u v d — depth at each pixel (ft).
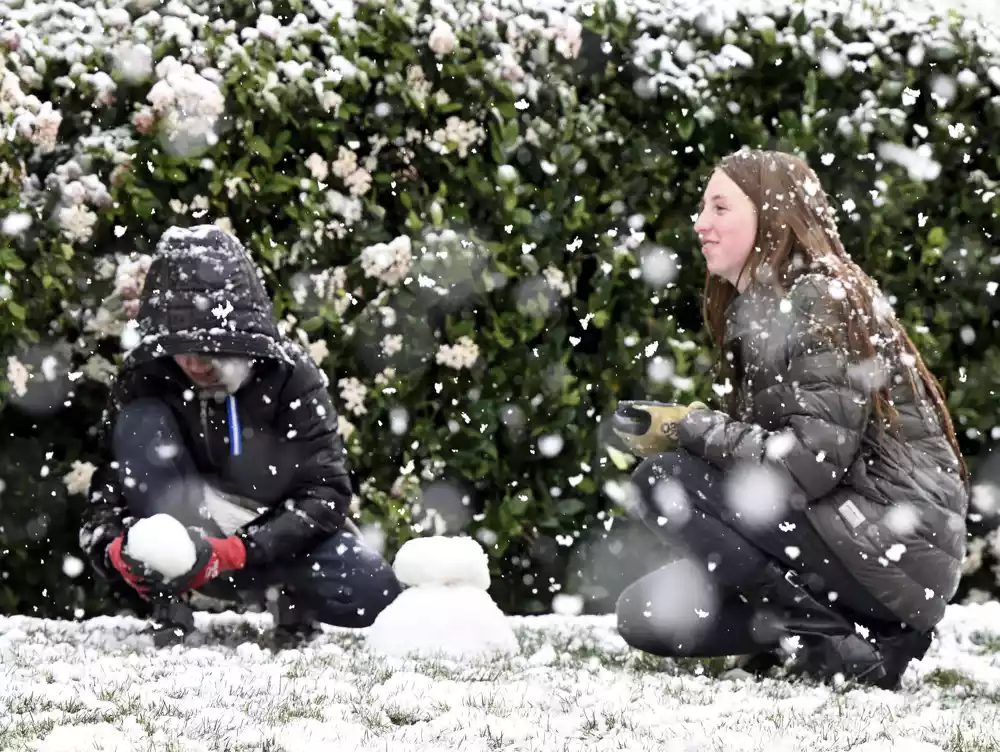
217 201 18.22
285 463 15.25
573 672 13.20
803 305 13.38
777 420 13.37
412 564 15.24
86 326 18.04
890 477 13.39
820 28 19.97
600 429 19.75
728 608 13.96
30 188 17.74
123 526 14.88
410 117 18.97
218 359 14.48
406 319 19.06
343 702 10.78
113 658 13.06
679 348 19.58
